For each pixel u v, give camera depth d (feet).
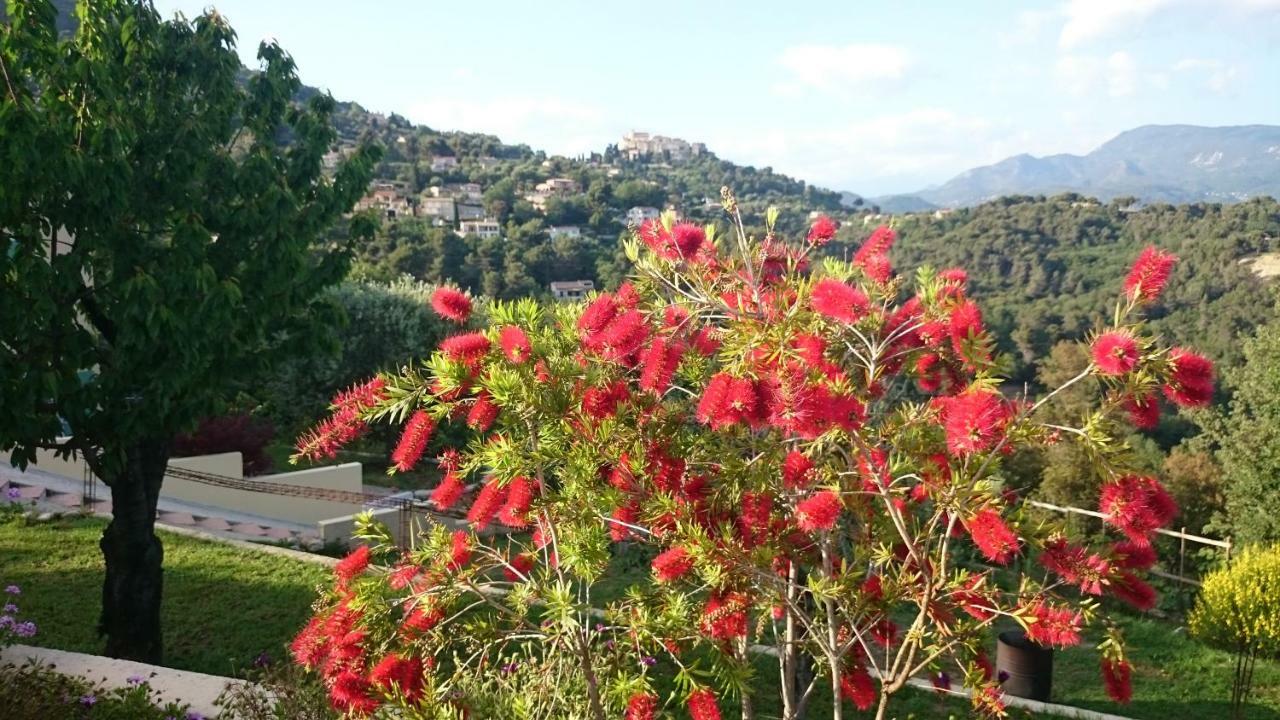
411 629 10.50
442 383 10.61
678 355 11.48
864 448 10.22
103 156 19.11
